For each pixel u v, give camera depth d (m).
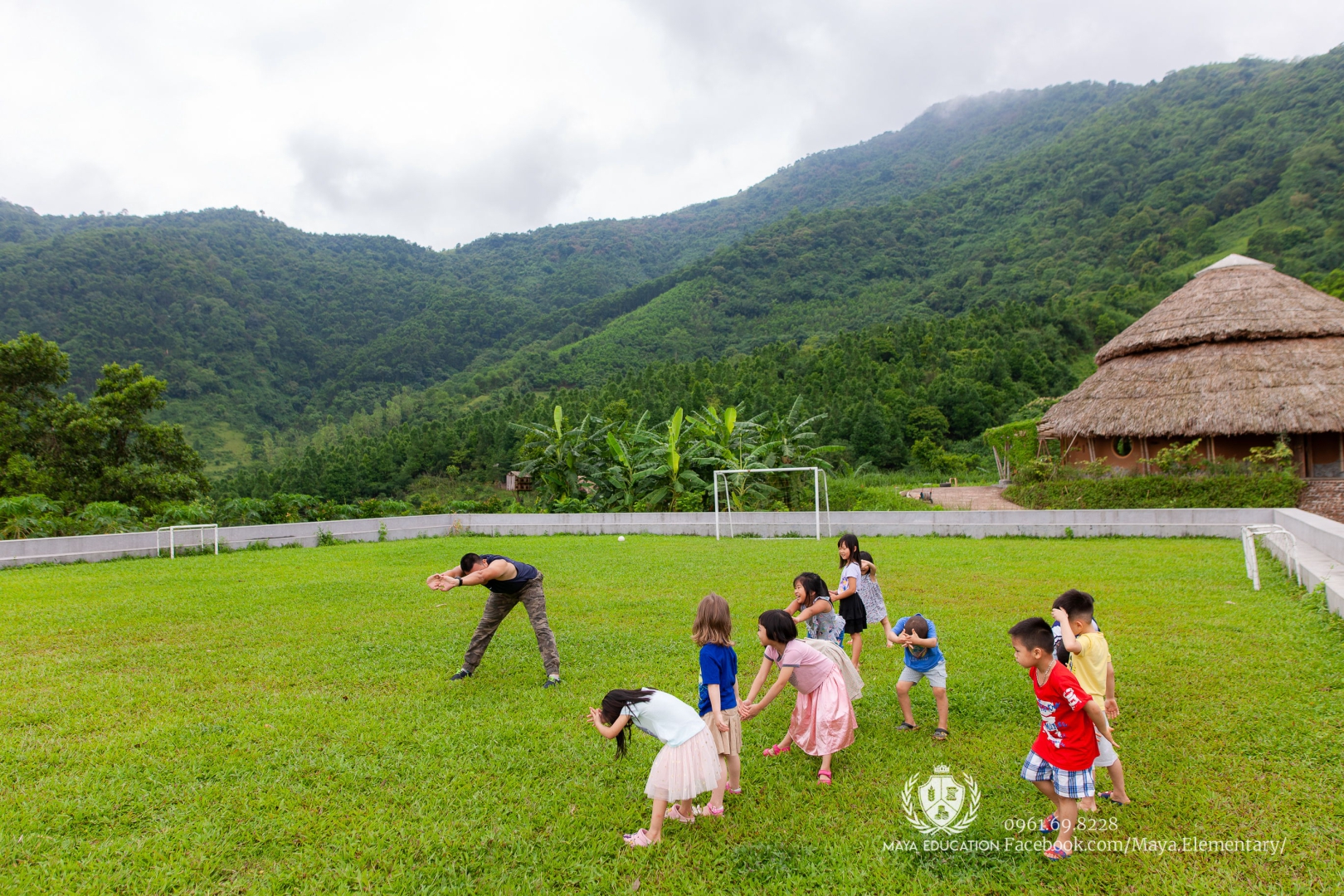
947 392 48.28
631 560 13.63
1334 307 22.55
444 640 7.57
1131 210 108.19
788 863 3.48
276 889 3.27
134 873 3.37
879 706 5.50
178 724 5.14
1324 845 3.44
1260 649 6.45
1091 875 3.33
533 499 28.39
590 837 3.71
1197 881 3.23
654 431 26.23
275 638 7.64
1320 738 4.52
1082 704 3.41
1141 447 24.39
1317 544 10.48
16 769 4.39
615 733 3.78
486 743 4.83
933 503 24.75
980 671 6.19
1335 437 21.28
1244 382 21.42
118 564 14.02
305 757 4.58
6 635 7.76
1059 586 9.92
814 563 12.73
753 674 6.41
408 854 3.54
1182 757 4.39
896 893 3.26
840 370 54.53
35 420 23.91
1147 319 25.39
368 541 19.38
